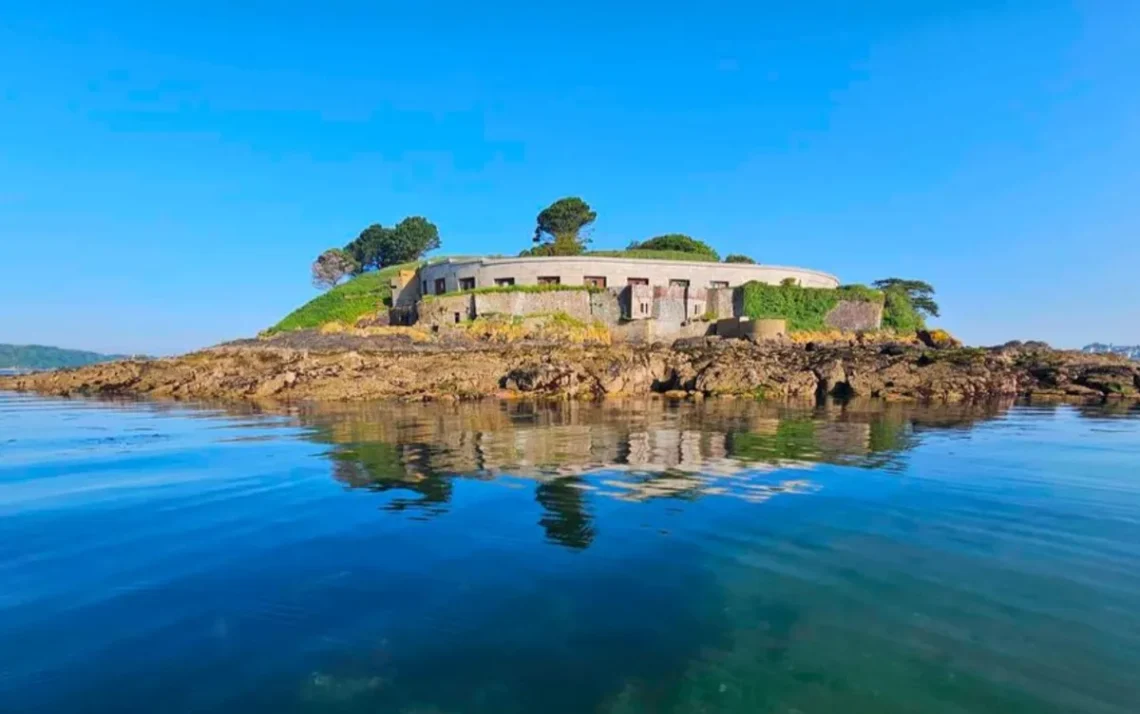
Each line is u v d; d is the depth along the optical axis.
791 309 55.53
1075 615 6.28
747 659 5.45
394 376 33.81
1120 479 12.50
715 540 8.55
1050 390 36.03
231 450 15.73
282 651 5.57
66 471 13.24
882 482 12.10
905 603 6.56
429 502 10.52
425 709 4.74
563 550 8.14
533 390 32.44
